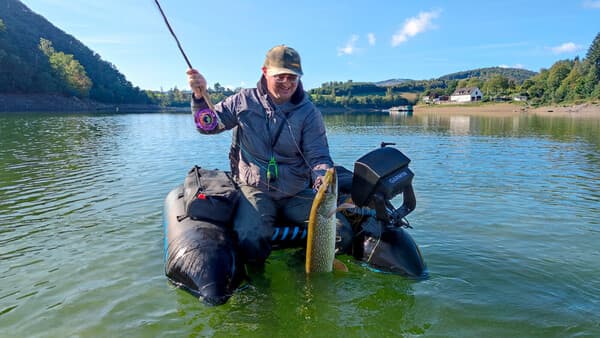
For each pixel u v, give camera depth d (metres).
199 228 4.09
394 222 4.39
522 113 62.97
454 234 5.20
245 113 4.46
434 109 94.69
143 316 3.35
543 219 5.82
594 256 4.47
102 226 5.51
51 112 57.03
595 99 69.06
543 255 4.51
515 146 15.48
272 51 4.16
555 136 19.98
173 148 14.66
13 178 8.73
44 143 15.94
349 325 3.22
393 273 4.10
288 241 4.59
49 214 6.04
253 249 4.18
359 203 4.20
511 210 6.28
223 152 13.55
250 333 3.12
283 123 4.40
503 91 119.00
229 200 4.35
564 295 3.62
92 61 111.00
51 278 4.00
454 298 3.60
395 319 3.29
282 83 4.16
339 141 17.92
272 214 4.43
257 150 4.49
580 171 9.75
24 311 3.41
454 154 13.10
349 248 4.55
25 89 69.19
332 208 3.65
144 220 5.77
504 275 4.03
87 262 4.37
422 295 3.66
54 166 10.38
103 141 17.09
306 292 3.75
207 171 5.21
